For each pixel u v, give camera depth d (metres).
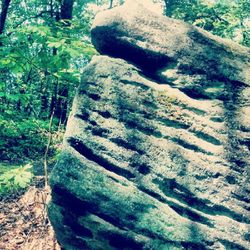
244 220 3.72
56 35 5.89
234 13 9.96
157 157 3.93
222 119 4.04
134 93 4.14
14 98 7.62
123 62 4.31
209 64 4.22
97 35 4.49
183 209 3.79
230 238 3.65
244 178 3.83
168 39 4.32
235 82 4.16
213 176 3.85
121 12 4.44
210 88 4.18
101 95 4.16
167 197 3.82
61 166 3.99
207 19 9.95
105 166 3.97
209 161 3.89
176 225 3.72
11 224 5.20
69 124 4.18
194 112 4.09
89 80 4.23
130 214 3.81
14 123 9.90
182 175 3.86
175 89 4.23
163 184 3.86
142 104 4.11
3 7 10.59
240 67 4.22
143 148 3.96
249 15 10.13
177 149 3.94
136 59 4.42
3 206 5.62
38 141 9.45
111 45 4.46
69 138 4.06
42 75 7.87
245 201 3.78
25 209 5.49
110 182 3.89
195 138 3.99
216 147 3.94
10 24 13.64
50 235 4.87
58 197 4.00
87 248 4.02
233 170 3.86
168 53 4.29
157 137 4.01
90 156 4.01
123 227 3.82
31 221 5.04
